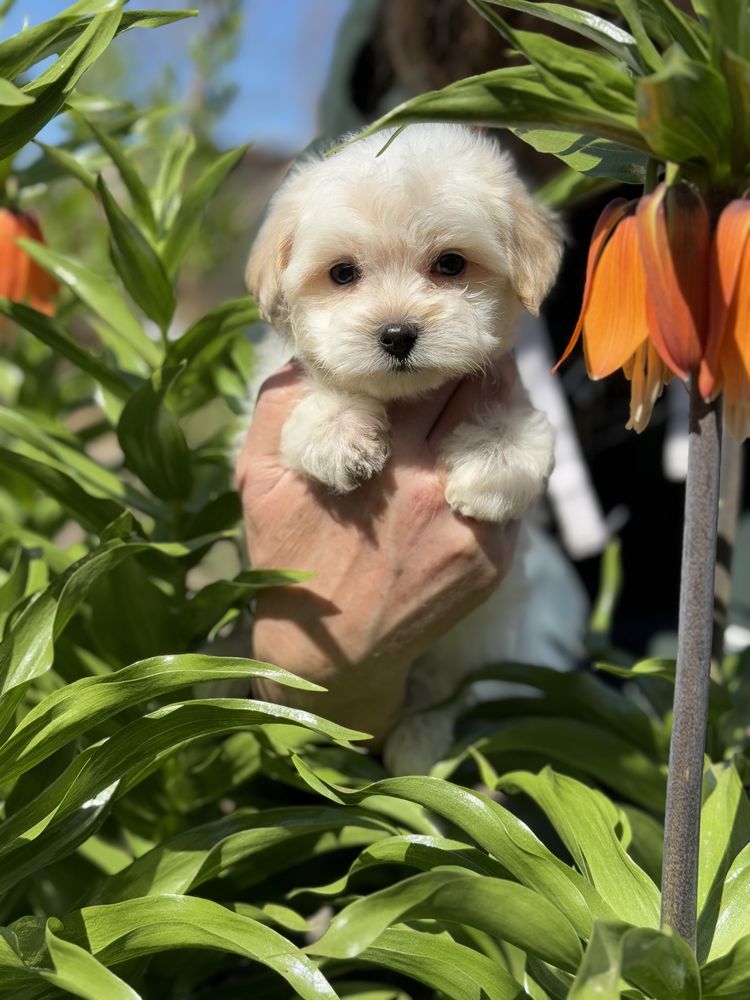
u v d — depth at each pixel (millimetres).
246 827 270
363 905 192
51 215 728
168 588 402
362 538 343
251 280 407
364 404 360
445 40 484
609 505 578
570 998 174
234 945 214
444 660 420
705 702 207
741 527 506
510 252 381
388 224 367
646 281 187
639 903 233
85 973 199
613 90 190
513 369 384
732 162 191
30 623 258
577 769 363
